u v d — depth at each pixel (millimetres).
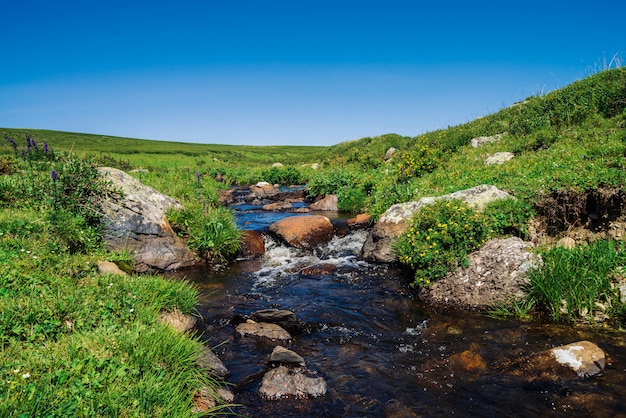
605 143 11852
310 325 7070
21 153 12852
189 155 70125
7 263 6273
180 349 4941
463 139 20844
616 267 6785
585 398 4645
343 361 5793
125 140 101125
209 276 9812
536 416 4441
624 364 5250
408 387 5098
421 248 8469
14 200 10578
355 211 17062
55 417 3371
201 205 13375
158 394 3971
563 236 8312
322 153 43906
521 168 12383
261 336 6445
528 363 5348
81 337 4684
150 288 6637
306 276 9867
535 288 6930
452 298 7625
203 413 4188
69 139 87562
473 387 5031
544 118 17375
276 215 17406
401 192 13914
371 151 33062
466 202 9305
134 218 9961
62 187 9844
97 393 3758
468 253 8289
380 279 9352
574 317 6492
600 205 7930
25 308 5012
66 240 8383
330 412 4586
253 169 37906
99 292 6004
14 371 3803
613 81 16984
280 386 4934
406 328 6828
